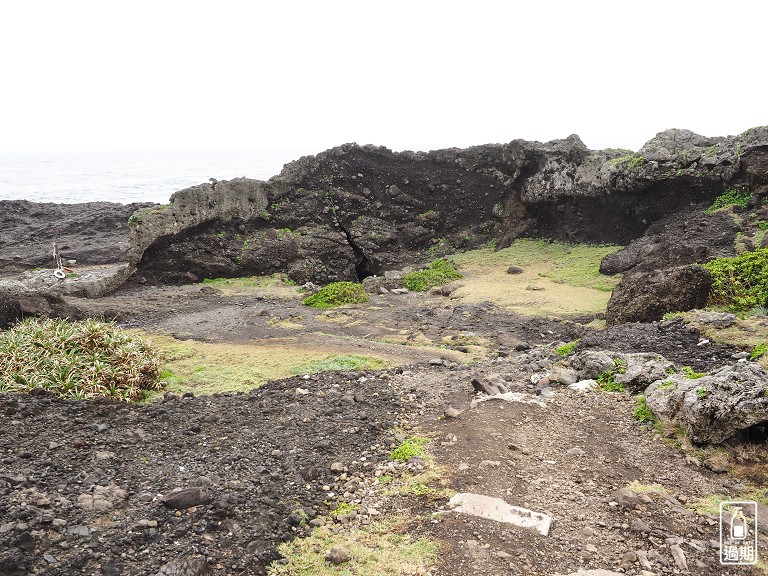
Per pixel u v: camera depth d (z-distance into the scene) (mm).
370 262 26578
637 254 19688
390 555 4602
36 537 4375
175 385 10117
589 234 24328
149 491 5316
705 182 20484
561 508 5227
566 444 6598
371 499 5543
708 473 5961
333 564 4539
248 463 6133
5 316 14531
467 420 7180
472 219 28234
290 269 24250
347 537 4914
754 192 19172
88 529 4594
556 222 26000
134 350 10242
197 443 6742
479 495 5371
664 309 12484
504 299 18172
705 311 10805
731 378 6652
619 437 6848
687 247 17578
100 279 21062
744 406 6203
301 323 15977
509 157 27266
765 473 5852
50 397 8078
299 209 26766
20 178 122625
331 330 15086
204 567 4270
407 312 17141
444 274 22312
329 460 6340
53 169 167375
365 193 28172
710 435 6371
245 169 154000
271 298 20078
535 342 13336
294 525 5090
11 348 9461
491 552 4562
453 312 16844
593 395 8109
